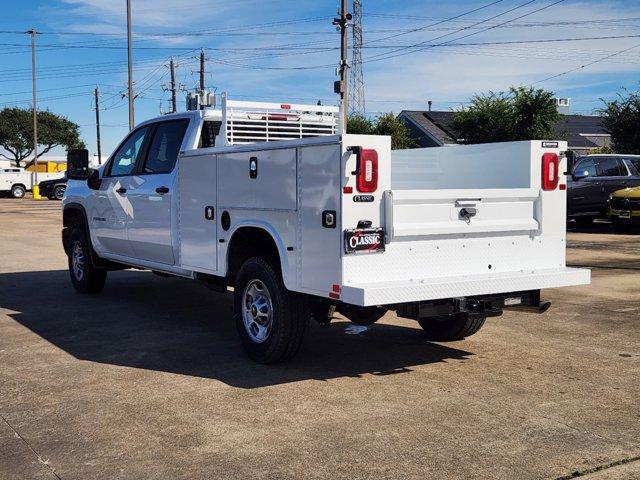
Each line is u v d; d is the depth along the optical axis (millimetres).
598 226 19828
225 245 6312
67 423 4637
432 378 5633
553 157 6059
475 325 6668
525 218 5926
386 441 4320
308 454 4133
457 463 4008
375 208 5078
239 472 3900
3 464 4012
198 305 8766
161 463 4020
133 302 8945
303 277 5375
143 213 7723
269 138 7281
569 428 4551
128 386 5406
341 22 30531
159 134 7734
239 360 6156
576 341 6891
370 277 5098
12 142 69750
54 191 41625
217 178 6379
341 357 6270
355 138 4961
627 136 31078
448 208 5422
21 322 7711
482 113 34188
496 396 5180
